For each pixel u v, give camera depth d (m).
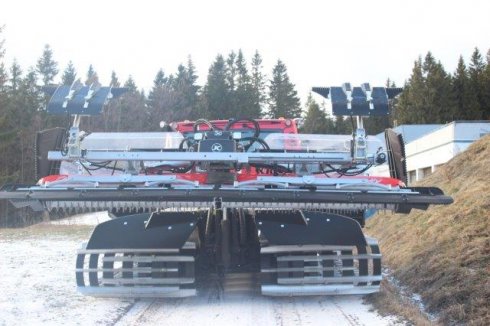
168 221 5.71
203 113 60.12
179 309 5.79
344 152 5.58
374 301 5.88
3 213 31.81
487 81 61.25
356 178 5.20
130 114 46.53
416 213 9.89
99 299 6.36
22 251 12.15
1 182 34.06
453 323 4.77
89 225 21.52
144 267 5.73
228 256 5.97
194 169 5.90
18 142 39.31
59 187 5.04
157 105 54.75
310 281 5.67
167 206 5.20
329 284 5.69
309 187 5.01
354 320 5.20
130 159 5.26
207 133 5.91
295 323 5.12
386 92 5.69
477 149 12.66
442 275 5.93
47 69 65.69
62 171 5.86
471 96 60.00
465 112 59.84
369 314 5.42
